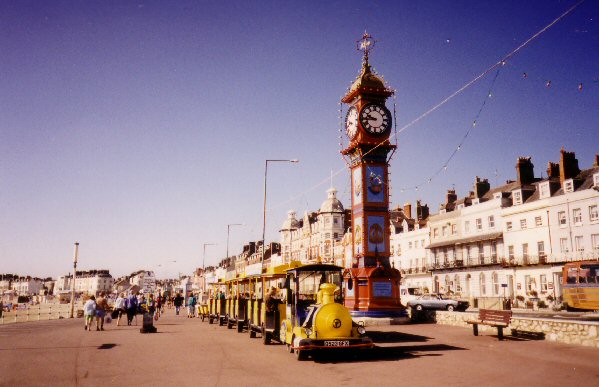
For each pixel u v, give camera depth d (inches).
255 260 4530.0
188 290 3006.9
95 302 983.6
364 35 1181.7
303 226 3523.6
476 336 717.3
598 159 1856.5
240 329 893.2
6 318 1907.0
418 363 485.7
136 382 405.1
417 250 2719.0
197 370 464.1
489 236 2146.9
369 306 1031.6
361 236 1099.3
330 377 419.8
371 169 1120.2
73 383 402.3
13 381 412.2
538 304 1792.6
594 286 937.5
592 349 545.0
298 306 585.6
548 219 1891.0
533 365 453.7
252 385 388.2
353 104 1166.3
